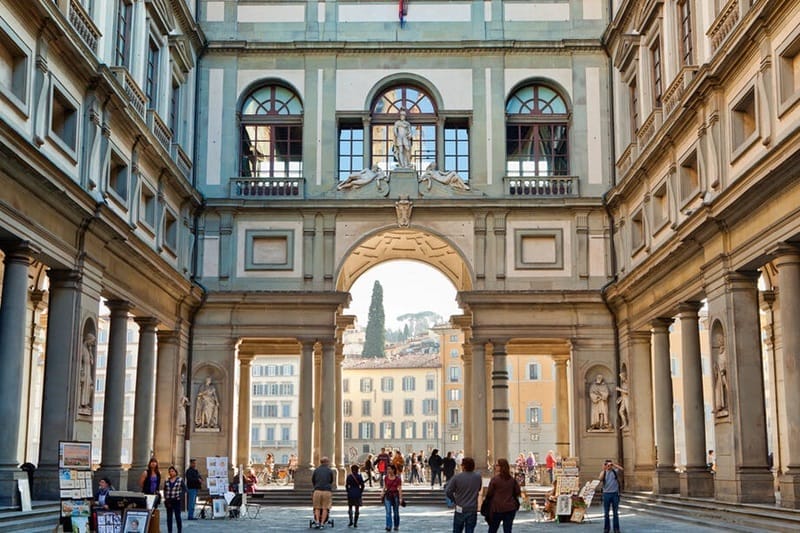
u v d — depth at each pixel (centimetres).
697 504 2420
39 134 2002
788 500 1927
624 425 3294
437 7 3572
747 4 2103
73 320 2211
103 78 2289
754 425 2192
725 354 2286
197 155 3472
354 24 3566
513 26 3553
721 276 2277
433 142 3553
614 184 3441
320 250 3416
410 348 13000
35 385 3014
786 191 1912
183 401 3262
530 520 2600
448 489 1522
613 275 3400
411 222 3438
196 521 2550
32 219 1956
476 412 3328
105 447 2569
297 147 3541
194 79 3462
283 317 3362
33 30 1956
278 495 3250
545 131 3550
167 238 3161
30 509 1866
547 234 3438
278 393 10019
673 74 2683
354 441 9688
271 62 3541
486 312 3375
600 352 3375
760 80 2038
